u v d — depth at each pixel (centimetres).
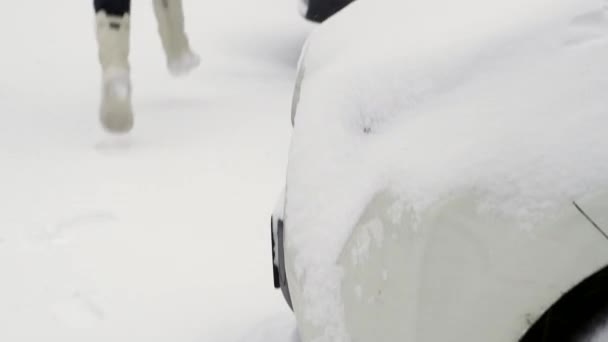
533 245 121
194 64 498
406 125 148
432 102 147
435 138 139
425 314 129
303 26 704
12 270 275
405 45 163
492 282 123
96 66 547
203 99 488
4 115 438
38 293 261
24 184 348
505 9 155
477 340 124
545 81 134
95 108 463
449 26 160
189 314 249
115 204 331
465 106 140
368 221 142
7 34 605
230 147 406
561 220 120
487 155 129
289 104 488
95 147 399
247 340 230
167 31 484
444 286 127
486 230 125
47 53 568
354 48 181
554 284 119
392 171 141
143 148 400
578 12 141
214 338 233
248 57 594
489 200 126
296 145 166
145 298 259
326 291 144
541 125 128
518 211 123
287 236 157
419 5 181
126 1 403
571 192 120
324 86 173
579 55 135
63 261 283
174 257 288
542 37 142
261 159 392
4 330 240
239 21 695
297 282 151
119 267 280
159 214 324
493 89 139
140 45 601
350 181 150
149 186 351
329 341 140
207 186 355
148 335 237
